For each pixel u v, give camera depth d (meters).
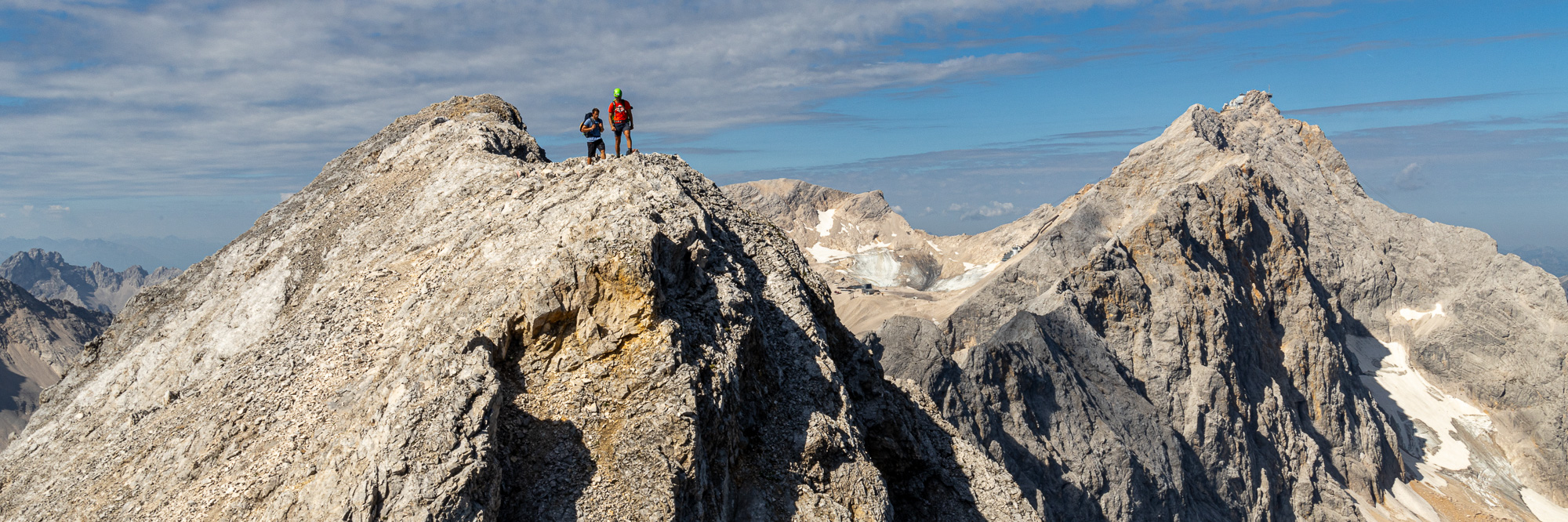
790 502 26.94
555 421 23.75
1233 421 164.38
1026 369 131.62
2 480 38.94
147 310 48.81
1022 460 119.00
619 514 21.94
